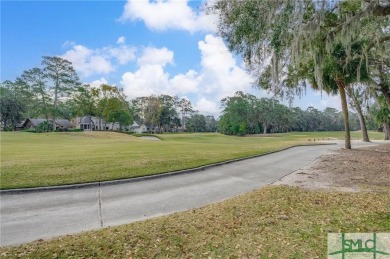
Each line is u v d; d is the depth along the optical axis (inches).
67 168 418.3
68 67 2229.3
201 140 1772.9
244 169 491.8
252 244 174.9
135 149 748.0
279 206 251.3
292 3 272.8
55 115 2306.8
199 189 350.3
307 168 498.0
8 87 2529.5
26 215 249.8
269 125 3326.8
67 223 229.5
